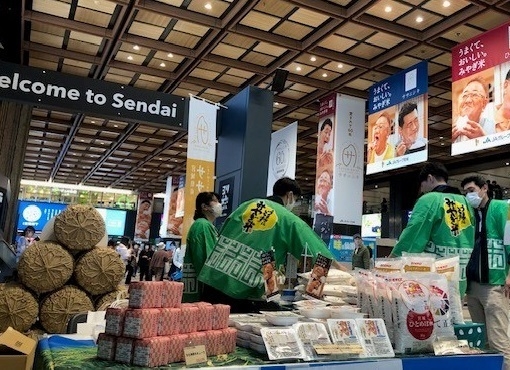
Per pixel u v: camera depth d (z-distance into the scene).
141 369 1.27
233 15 6.59
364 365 1.43
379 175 16.19
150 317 1.34
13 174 8.66
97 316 2.28
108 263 3.17
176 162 16.81
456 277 1.98
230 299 2.32
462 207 2.62
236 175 4.25
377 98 7.89
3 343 1.58
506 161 12.50
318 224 7.84
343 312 1.69
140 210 24.20
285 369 1.34
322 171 8.77
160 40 7.67
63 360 1.38
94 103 3.95
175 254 10.96
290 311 1.90
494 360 1.66
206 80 9.22
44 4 6.70
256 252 2.20
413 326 1.63
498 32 5.77
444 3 6.25
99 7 6.70
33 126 12.98
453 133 6.14
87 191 24.38
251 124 4.23
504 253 3.04
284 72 4.82
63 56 8.16
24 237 9.95
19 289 2.94
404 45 7.38
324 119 9.06
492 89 5.73
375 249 7.87
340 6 6.46
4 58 8.19
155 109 4.16
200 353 1.35
